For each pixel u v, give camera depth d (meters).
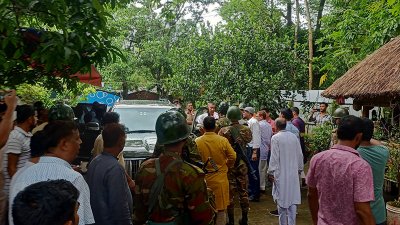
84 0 3.99
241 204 7.16
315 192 3.70
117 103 10.66
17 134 3.95
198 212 3.13
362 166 3.36
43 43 3.84
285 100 13.31
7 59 3.88
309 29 20.72
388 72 7.92
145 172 3.23
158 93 24.30
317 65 19.72
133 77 23.20
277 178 6.55
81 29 3.99
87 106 12.08
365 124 3.57
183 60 14.61
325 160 3.54
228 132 7.07
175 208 3.14
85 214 2.87
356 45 14.02
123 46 23.66
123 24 23.11
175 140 3.18
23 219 1.56
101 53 4.23
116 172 3.56
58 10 3.83
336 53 15.68
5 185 3.80
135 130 9.16
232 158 6.11
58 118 5.16
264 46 13.24
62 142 2.96
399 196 6.57
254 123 8.77
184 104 14.63
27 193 1.62
